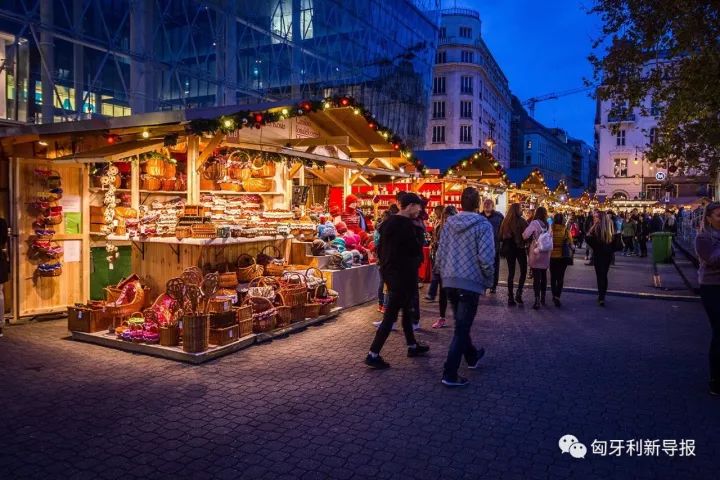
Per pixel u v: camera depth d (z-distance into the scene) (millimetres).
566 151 139750
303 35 37438
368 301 10414
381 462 3822
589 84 13031
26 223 8438
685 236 31172
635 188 63625
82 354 6449
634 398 5164
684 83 11648
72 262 9008
